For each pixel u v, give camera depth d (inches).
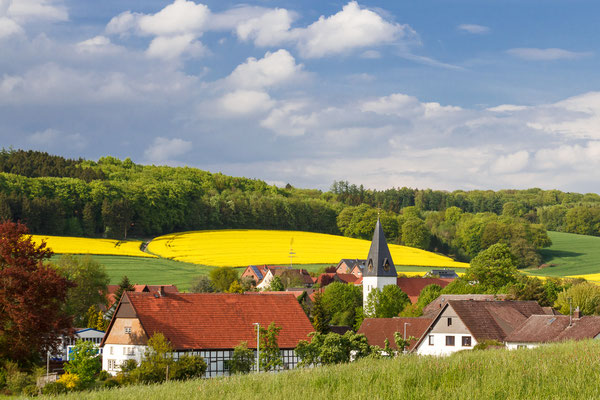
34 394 1844.2
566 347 1349.7
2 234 2193.7
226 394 1134.4
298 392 1063.6
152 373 2133.4
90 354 2284.7
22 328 2032.5
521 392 979.9
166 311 2635.3
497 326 2696.9
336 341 2155.5
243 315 2704.2
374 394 1016.2
